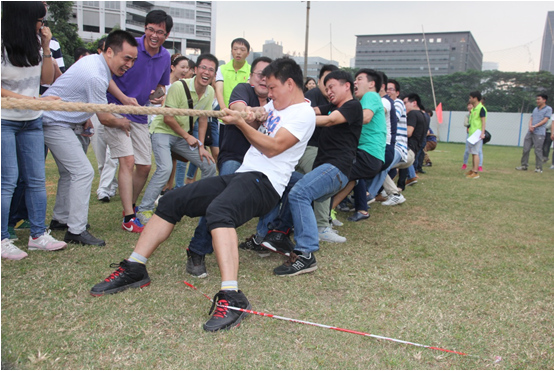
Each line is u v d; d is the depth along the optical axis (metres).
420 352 2.04
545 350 2.12
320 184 3.06
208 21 70.81
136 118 3.98
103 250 3.21
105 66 3.25
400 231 4.26
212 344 2.04
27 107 1.69
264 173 2.55
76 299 2.40
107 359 1.87
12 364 1.79
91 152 10.63
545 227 4.64
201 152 4.18
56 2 25.73
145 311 2.30
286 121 2.60
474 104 8.48
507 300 2.68
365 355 2.01
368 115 3.86
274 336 2.14
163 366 1.85
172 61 5.79
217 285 2.72
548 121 9.92
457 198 6.18
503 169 10.24
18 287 2.49
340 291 2.72
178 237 3.69
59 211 3.66
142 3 64.19
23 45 2.71
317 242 3.02
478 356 2.05
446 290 2.80
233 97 3.31
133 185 4.21
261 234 3.44
